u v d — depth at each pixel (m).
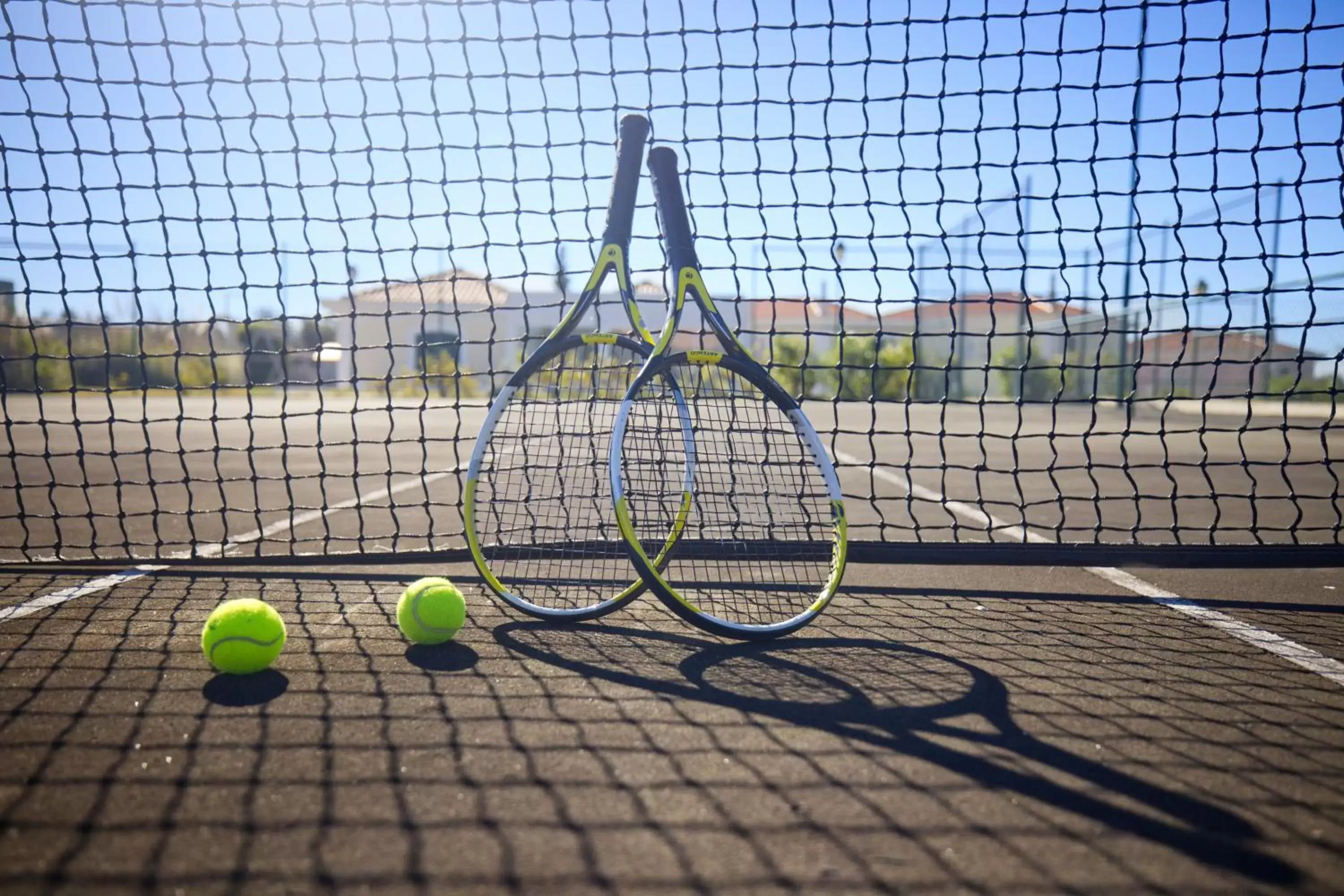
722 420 3.07
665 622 2.70
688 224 2.91
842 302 3.55
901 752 1.72
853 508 5.07
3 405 3.37
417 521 4.49
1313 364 15.07
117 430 10.59
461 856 1.33
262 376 27.83
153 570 3.32
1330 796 1.55
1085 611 2.84
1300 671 2.24
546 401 3.17
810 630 2.61
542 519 4.48
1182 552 3.23
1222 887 1.27
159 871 1.29
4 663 2.22
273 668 2.20
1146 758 1.70
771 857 1.34
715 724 1.86
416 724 1.84
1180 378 20.44
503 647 2.41
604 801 1.51
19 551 3.80
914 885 1.27
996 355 21.92
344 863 1.31
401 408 3.47
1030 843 1.38
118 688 2.05
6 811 1.46
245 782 1.57
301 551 3.80
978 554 3.26
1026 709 1.96
